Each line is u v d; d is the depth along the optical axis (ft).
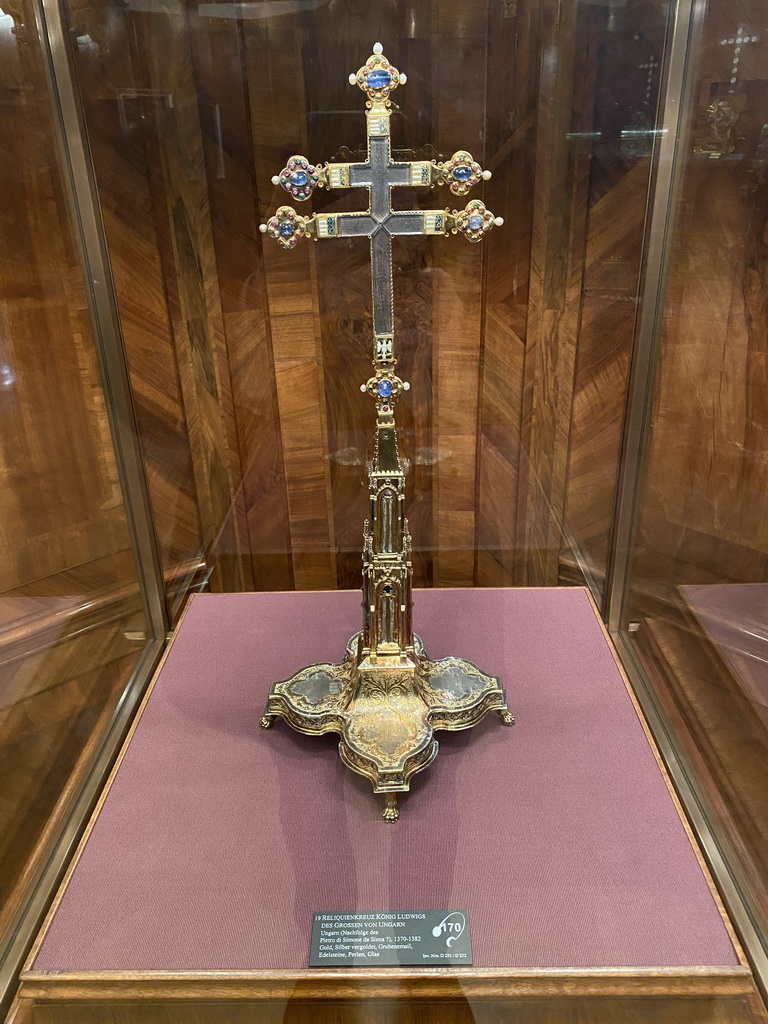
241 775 4.25
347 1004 3.24
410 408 5.62
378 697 4.27
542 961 3.25
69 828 4.09
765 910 3.51
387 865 3.70
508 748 4.39
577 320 5.16
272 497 5.91
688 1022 3.23
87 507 4.98
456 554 6.23
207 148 4.75
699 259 4.40
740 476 4.35
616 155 4.64
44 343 4.50
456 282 5.16
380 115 3.26
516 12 4.42
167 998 3.24
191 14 4.42
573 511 5.80
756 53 3.71
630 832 3.86
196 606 5.80
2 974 3.34
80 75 4.41
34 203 4.29
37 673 4.47
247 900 3.54
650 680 5.07
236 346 5.34
